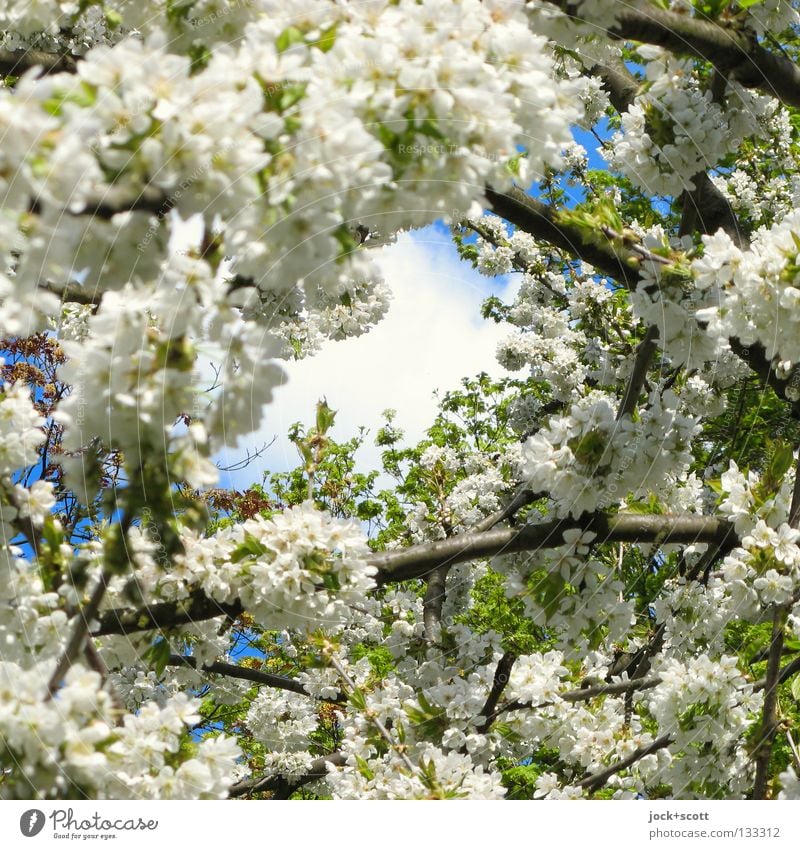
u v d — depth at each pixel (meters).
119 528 1.92
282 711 4.18
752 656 3.11
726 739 2.81
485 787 2.42
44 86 1.45
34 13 2.18
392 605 3.89
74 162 1.42
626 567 3.83
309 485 2.81
